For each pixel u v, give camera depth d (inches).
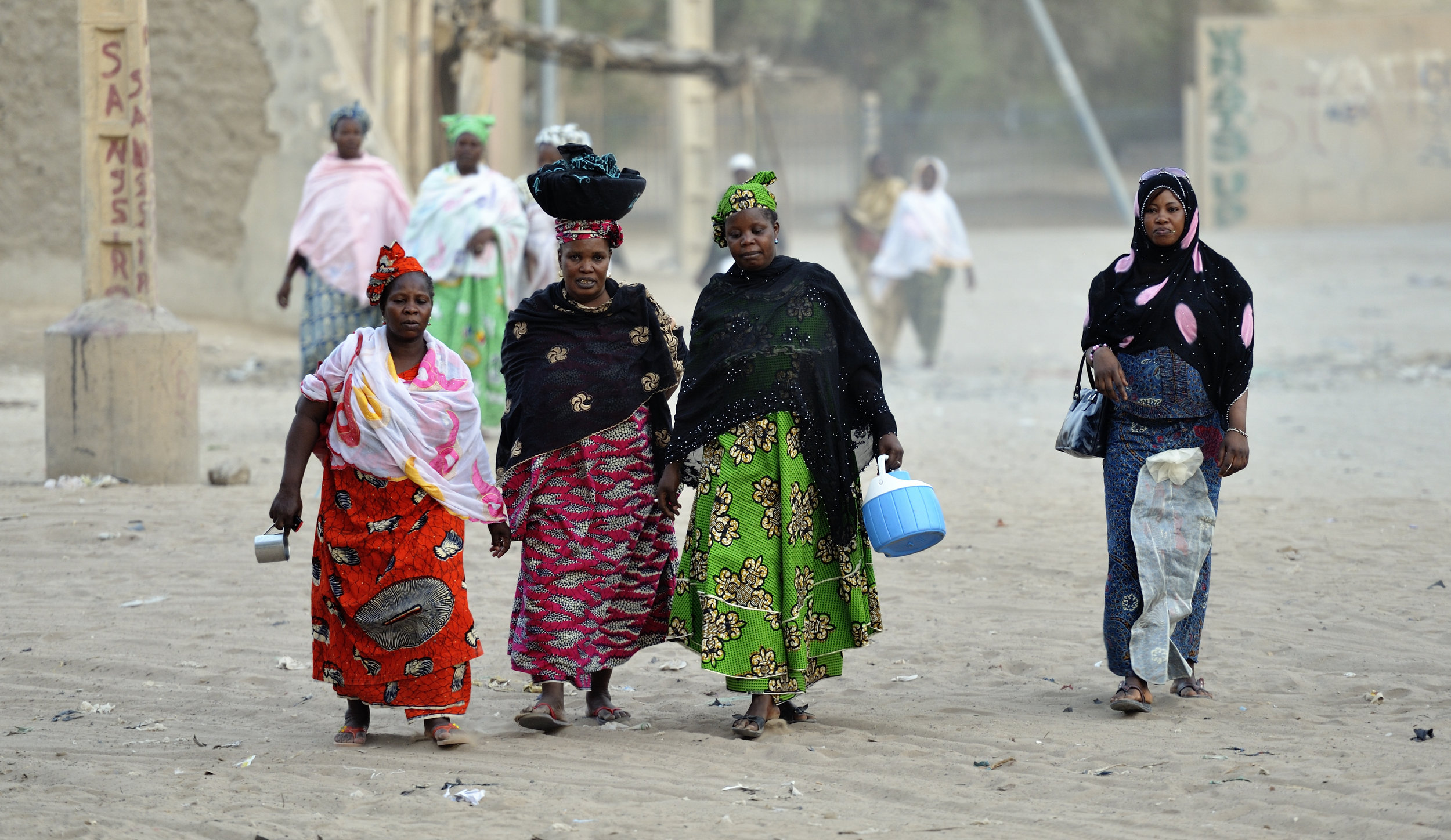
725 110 4677.7
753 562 483.2
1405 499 903.1
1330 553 754.8
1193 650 519.8
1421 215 3617.1
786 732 490.6
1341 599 663.1
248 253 1765.5
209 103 1756.9
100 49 919.7
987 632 630.5
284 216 1738.4
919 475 1031.6
